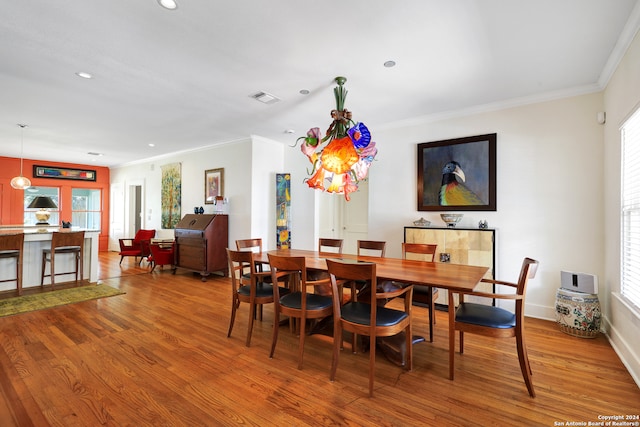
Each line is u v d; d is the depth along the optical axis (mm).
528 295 3477
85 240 5102
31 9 1984
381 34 2266
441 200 4039
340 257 3320
